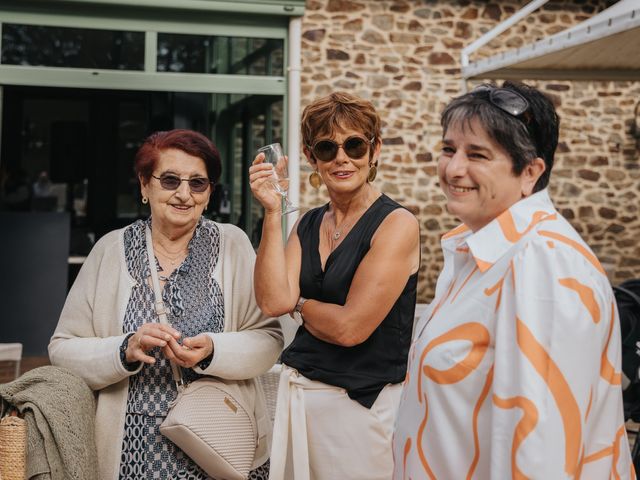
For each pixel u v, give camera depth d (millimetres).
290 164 7320
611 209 8742
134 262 2461
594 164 8711
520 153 1562
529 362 1416
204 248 2512
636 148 8742
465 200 1611
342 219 2398
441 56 8219
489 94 1584
